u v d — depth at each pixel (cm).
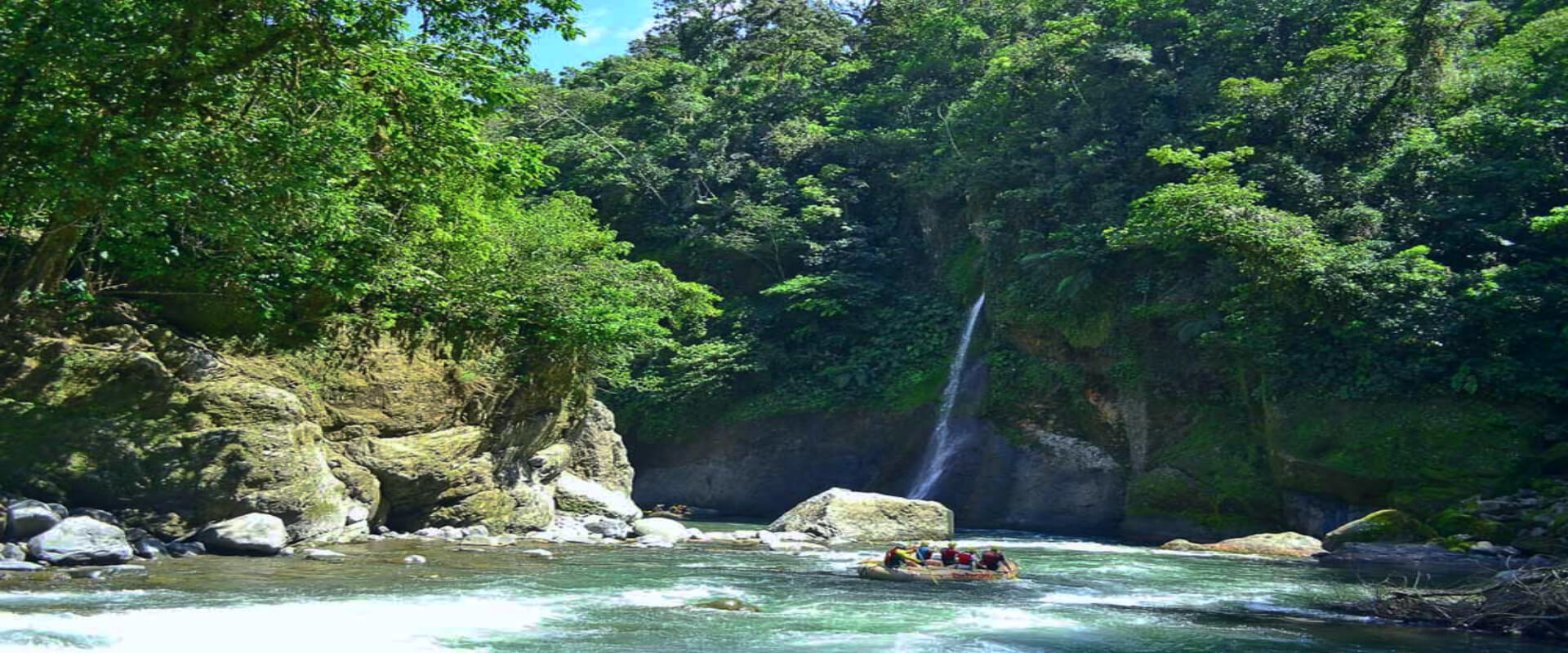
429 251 2206
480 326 2238
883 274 4362
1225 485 2834
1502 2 4109
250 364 1852
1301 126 3334
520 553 1808
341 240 1906
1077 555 2139
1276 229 2778
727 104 5156
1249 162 3341
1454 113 3366
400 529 2023
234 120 1485
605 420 2738
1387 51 3375
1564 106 2991
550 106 5447
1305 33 3716
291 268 1845
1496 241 2852
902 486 3681
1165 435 3105
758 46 5609
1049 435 3406
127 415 1614
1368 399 2595
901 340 4019
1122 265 3328
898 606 1324
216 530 1588
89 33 1314
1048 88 3978
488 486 2141
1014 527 3294
